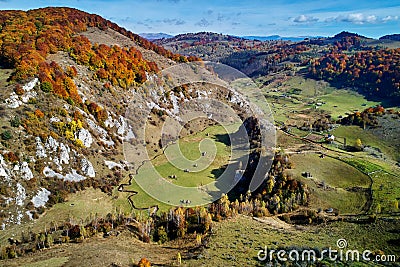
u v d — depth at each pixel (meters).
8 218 67.06
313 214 72.31
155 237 62.47
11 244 61.50
